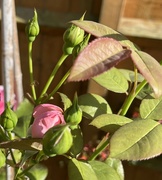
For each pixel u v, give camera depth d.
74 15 0.68
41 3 0.68
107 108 0.36
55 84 0.74
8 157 0.35
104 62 0.26
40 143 0.30
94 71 0.25
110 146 0.28
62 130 0.27
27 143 0.30
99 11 0.67
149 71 0.27
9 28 0.34
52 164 0.83
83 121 0.71
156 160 0.80
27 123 0.36
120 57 0.26
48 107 0.32
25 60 0.73
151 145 0.28
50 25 0.67
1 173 0.36
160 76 0.27
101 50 0.26
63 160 0.81
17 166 0.33
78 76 0.25
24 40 0.71
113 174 0.32
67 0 0.68
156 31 0.67
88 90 0.70
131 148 0.28
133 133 0.28
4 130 0.32
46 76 0.74
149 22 0.68
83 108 0.36
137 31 0.67
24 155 0.31
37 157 0.32
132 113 0.74
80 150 0.33
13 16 0.36
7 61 0.36
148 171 0.83
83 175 0.31
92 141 0.73
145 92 0.36
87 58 0.26
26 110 0.37
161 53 0.70
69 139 0.28
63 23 0.68
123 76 0.37
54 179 0.86
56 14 0.68
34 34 0.36
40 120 0.30
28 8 0.69
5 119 0.32
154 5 0.67
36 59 0.73
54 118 0.30
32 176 0.35
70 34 0.33
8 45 0.35
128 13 0.68
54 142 0.28
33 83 0.35
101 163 0.32
